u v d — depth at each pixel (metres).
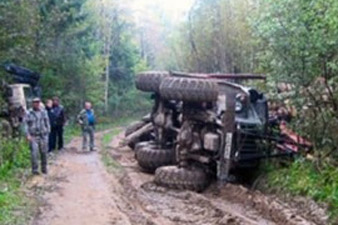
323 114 11.69
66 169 15.33
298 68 11.55
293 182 11.38
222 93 13.24
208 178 13.35
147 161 15.54
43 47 27.61
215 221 9.77
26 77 20.89
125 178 14.29
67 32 31.72
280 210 10.02
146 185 13.34
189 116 13.63
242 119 13.20
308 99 11.84
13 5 20.38
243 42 27.19
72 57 32.75
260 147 13.12
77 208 10.44
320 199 10.09
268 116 13.55
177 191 12.81
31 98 19.98
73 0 32.62
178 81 13.29
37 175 13.83
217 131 13.14
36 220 9.39
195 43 34.78
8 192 11.08
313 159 11.61
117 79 56.41
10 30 20.45
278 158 13.17
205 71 33.94
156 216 10.16
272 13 11.57
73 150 21.16
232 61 29.50
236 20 28.95
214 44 32.03
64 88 32.47
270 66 12.59
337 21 10.02
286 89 12.50
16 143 15.52
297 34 11.16
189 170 13.26
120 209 10.50
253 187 12.81
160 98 16.06
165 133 15.85
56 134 20.05
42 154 14.18
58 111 20.02
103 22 52.50
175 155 15.34
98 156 19.06
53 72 30.45
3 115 17.11
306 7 11.01
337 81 11.20
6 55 20.44
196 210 10.70
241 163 13.10
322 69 11.27
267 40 12.50
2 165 13.27
